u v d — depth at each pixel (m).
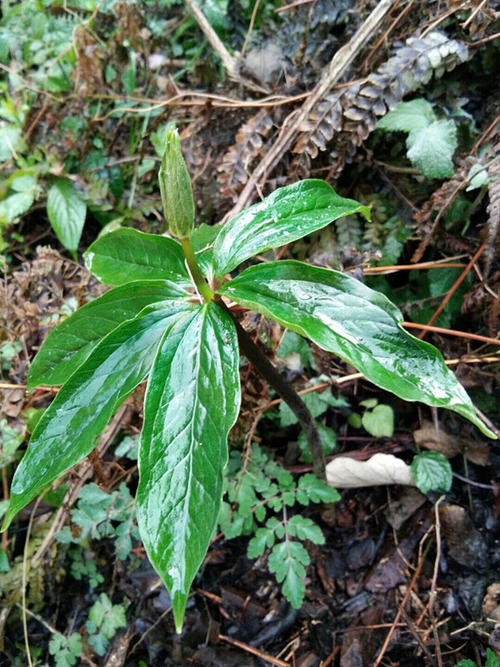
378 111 0.34
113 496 0.34
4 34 0.55
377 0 0.37
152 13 0.51
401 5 0.36
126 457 0.38
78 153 0.48
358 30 0.36
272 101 0.39
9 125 0.50
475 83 0.36
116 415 0.35
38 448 0.19
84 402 0.19
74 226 0.46
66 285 0.38
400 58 0.34
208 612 0.34
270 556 0.32
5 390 0.35
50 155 0.47
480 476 0.35
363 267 0.34
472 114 0.37
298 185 0.22
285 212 0.21
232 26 0.48
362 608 0.33
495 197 0.31
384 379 0.18
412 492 0.36
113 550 0.37
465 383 0.35
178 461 0.17
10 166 0.49
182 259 0.23
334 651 0.32
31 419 0.36
